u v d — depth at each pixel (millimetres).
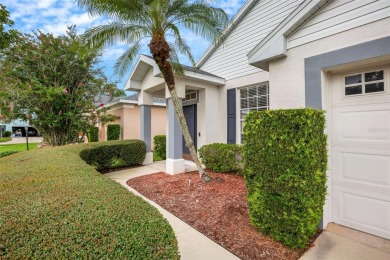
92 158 6871
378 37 2781
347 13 3066
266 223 2863
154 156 10711
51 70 9883
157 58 5062
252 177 3000
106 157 7293
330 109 3416
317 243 2836
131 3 4852
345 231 3131
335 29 3178
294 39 3662
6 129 34531
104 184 2480
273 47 3807
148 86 7918
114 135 12516
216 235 3006
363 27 2914
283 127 2648
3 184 2383
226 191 4684
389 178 2877
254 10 7211
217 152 6613
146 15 5137
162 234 1498
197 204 4074
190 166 7824
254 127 2938
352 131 3217
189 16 5258
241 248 2691
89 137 13812
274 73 3938
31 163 3711
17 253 1166
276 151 2688
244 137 3096
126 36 5582
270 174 2760
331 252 2635
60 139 10461
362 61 2930
